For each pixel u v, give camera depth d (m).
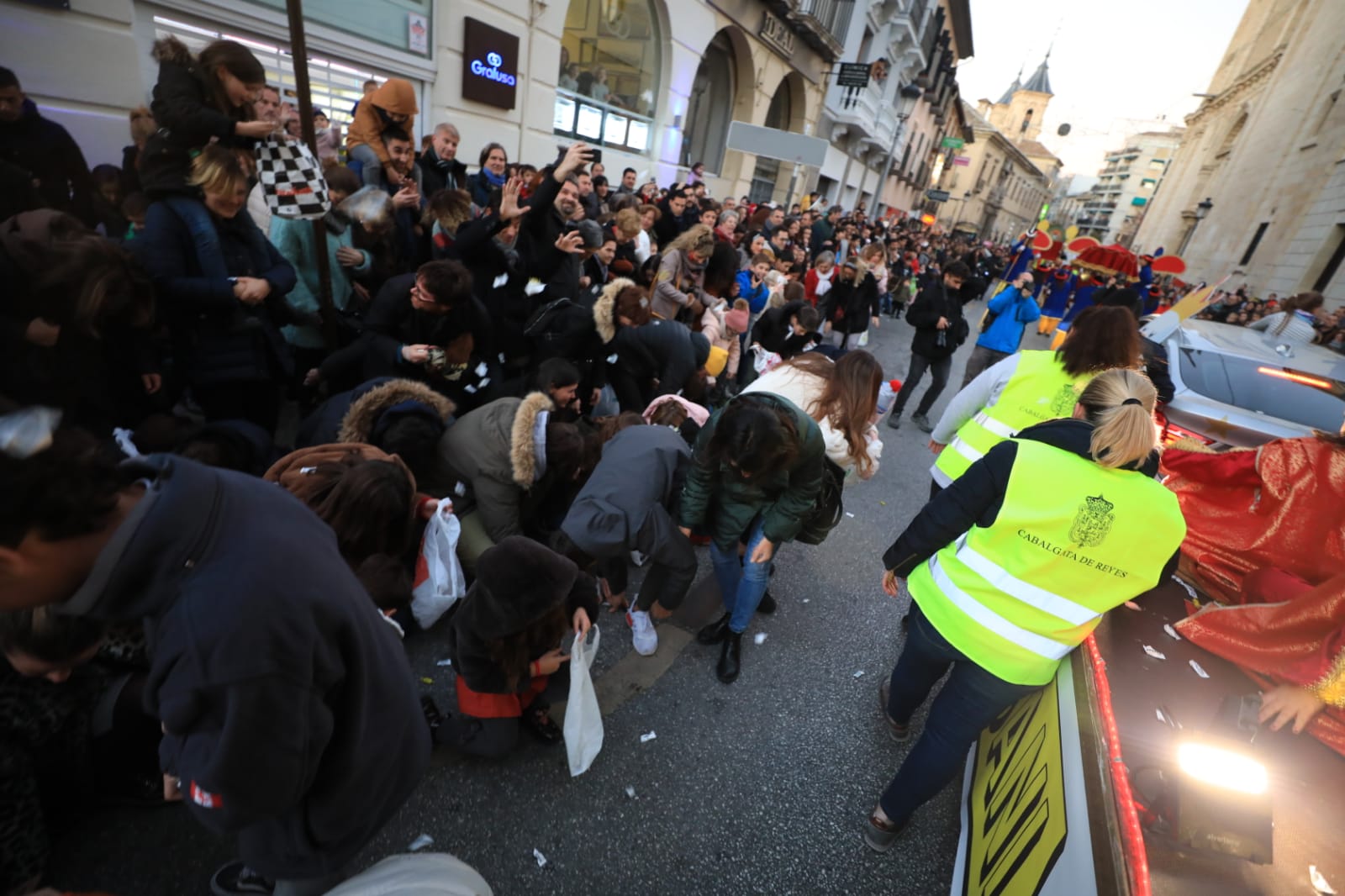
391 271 3.46
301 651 0.87
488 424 2.40
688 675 2.60
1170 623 2.49
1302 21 20.80
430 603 2.30
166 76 2.31
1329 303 13.55
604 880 1.80
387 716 1.11
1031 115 95.62
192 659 0.81
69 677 1.45
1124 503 1.46
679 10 10.21
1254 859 1.53
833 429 2.36
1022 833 1.60
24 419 0.68
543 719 2.16
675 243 4.61
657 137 10.99
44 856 1.43
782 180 18.75
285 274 2.60
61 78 3.69
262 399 2.74
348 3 5.22
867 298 6.92
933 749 1.82
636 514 2.22
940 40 29.17
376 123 3.85
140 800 1.70
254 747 0.86
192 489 0.81
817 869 1.95
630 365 3.67
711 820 2.03
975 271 20.50
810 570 3.54
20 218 1.96
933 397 5.98
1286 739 1.87
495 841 1.84
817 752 2.37
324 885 1.41
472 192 4.77
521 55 7.09
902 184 33.50
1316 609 1.86
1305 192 16.52
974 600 1.68
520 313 3.66
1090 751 1.44
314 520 0.99
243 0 4.48
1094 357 2.46
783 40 13.90
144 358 2.20
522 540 1.79
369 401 2.37
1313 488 2.38
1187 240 28.02
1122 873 1.15
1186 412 4.02
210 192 2.21
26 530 0.67
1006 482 1.57
